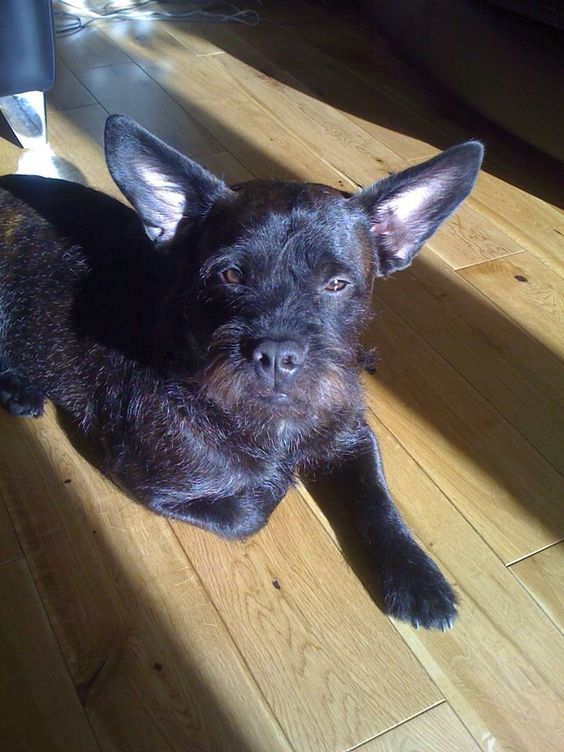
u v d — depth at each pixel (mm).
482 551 601
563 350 791
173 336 577
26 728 481
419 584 555
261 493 608
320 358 517
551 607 568
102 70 1186
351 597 563
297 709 500
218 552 587
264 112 1126
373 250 578
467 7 1037
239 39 1336
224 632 538
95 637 528
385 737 490
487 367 762
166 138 1039
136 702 498
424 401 720
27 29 871
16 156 970
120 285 627
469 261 890
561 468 672
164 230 564
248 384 509
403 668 525
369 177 1004
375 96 1207
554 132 979
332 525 612
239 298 517
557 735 499
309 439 605
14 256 666
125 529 597
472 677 523
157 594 556
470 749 488
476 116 1179
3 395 678
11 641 522
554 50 936
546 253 915
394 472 655
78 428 673
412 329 794
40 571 564
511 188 1021
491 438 692
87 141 1015
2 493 614
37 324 656
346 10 1489
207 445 580
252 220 522
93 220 662
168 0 1437
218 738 485
